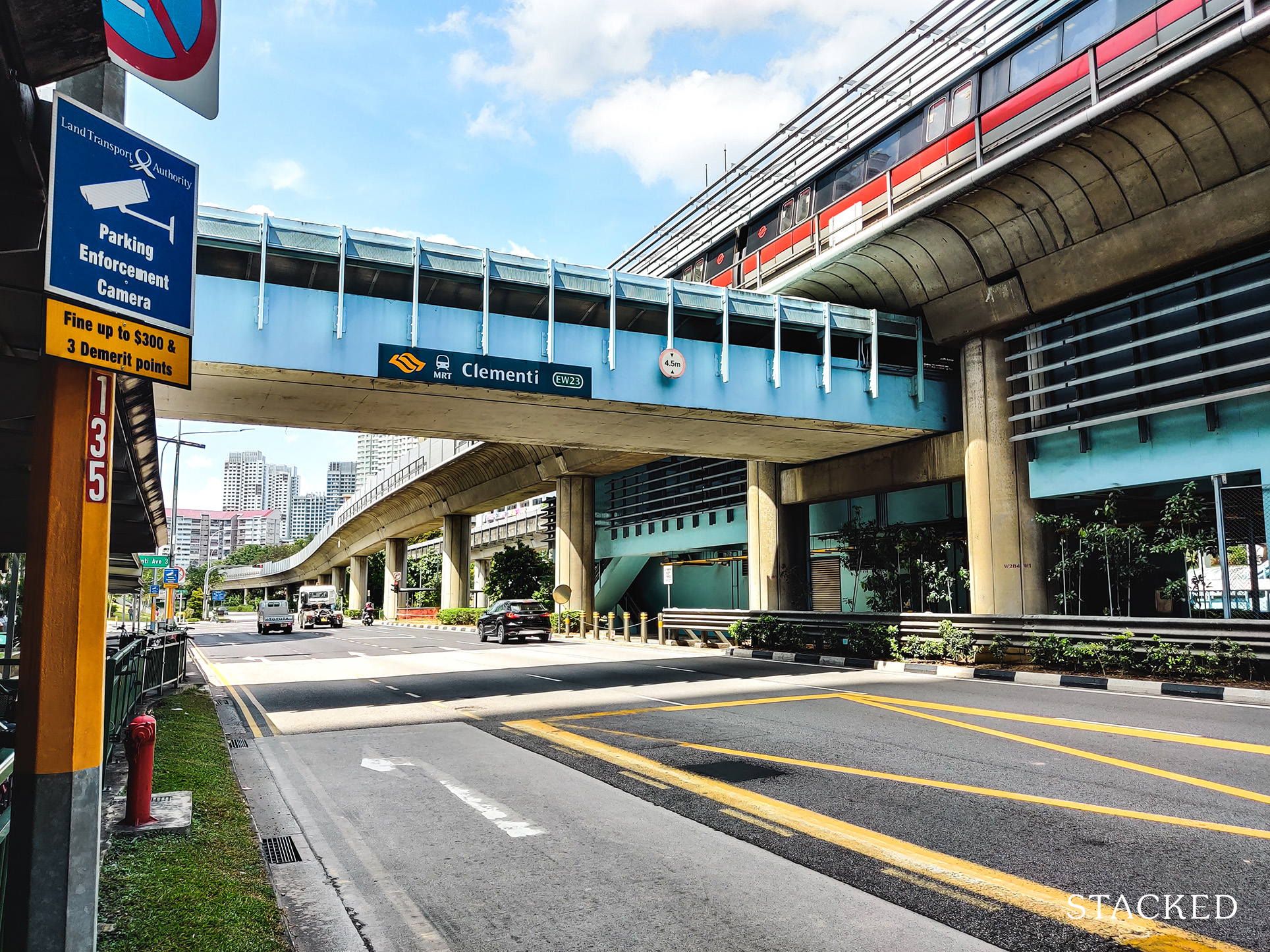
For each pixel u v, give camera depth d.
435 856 5.84
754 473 29.16
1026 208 17.88
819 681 16.50
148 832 5.70
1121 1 15.45
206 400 17.41
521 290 17.33
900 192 19.81
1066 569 19.36
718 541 33.72
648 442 22.83
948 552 24.97
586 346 17.53
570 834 6.26
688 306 18.66
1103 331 18.05
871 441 23.38
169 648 15.95
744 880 5.17
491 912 4.78
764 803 6.92
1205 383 16.42
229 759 9.18
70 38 3.37
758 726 10.73
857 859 5.48
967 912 4.55
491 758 9.22
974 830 6.00
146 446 10.80
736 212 26.36
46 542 3.03
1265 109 14.11
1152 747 8.88
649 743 9.74
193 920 4.23
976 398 20.89
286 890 5.15
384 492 64.19
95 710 3.11
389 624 70.38
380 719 12.54
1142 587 23.58
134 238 3.32
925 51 19.41
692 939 4.32
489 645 31.48
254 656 28.20
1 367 7.04
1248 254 15.96
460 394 17.03
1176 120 14.92
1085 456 18.77
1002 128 17.45
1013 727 10.34
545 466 42.12
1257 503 16.83
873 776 7.77
